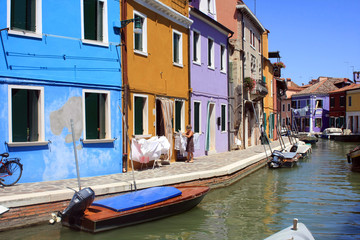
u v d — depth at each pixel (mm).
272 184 13922
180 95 16969
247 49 27844
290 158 19500
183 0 17156
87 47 11703
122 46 12812
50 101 10703
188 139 15828
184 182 11555
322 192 12391
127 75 13078
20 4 10148
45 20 10633
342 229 8203
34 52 10344
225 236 7645
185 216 9094
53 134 10758
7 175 9484
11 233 7445
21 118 10164
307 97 64375
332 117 59375
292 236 6004
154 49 14805
